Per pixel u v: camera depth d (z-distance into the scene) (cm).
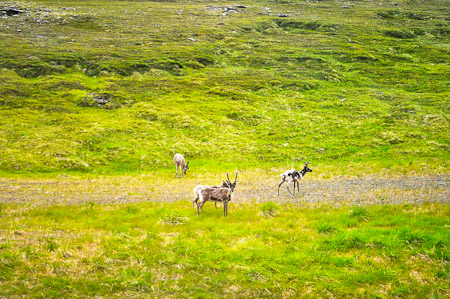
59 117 4438
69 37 8906
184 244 1437
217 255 1340
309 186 2503
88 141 3697
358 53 8206
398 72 7156
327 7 14362
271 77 6719
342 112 4916
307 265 1279
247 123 4622
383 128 4175
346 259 1300
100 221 1728
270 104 5347
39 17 10619
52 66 6638
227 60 8025
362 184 2491
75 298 1081
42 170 2997
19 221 1694
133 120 4478
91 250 1389
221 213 1873
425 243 1409
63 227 1633
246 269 1238
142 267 1266
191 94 5719
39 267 1236
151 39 9062
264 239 1502
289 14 12938
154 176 2909
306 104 5312
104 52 7650
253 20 12000
